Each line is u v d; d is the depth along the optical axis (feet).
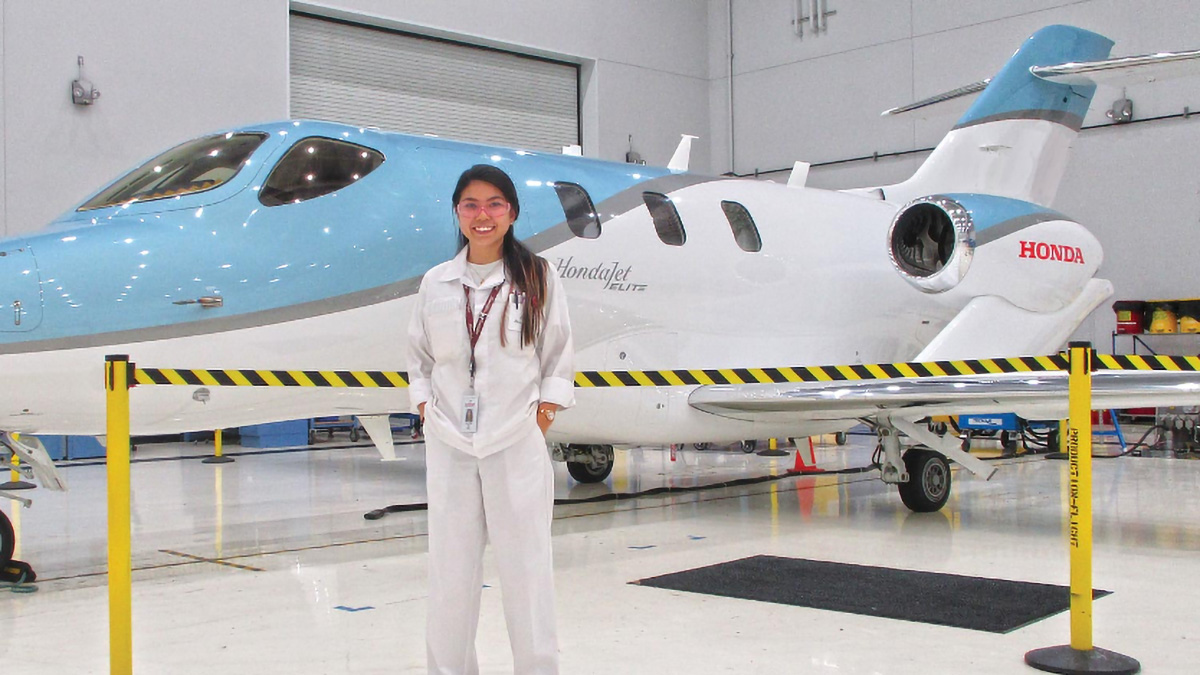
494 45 59.82
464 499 10.54
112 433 11.56
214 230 18.54
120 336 17.13
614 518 25.62
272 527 24.85
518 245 10.75
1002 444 45.50
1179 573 18.43
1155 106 54.13
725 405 25.29
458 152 22.22
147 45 47.19
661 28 67.26
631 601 16.24
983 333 27.17
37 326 16.42
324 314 19.27
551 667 10.63
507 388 10.41
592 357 23.50
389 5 54.95
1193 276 53.11
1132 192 54.90
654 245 24.53
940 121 59.98
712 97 70.23
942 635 14.08
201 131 48.67
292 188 19.53
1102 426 53.88
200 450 48.06
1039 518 25.40
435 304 10.59
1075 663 12.32
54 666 13.14
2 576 18.37
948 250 27.61
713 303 25.62
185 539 23.20
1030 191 32.42
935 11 60.49
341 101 54.80
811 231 28.30
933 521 25.03
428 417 10.58
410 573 18.92
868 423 28.63
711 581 17.69
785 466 39.52
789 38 66.44
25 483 35.14
